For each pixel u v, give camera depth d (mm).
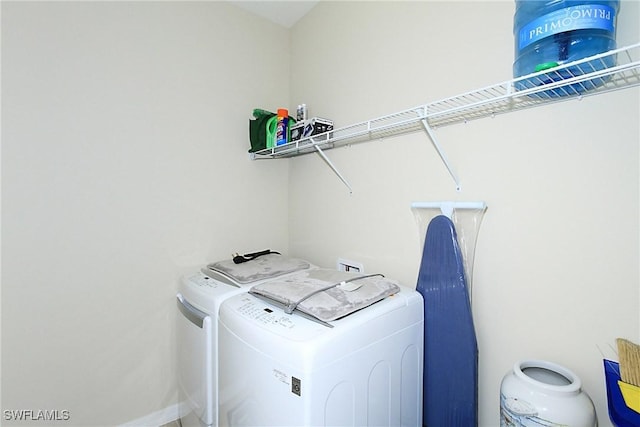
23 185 1302
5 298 1277
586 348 883
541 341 973
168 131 1677
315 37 1938
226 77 1895
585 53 781
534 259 984
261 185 2061
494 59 1070
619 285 826
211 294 1235
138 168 1584
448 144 1212
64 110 1384
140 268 1601
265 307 1053
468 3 1147
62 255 1395
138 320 1599
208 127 1822
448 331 1135
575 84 838
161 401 1676
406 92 1374
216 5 1852
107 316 1513
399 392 1076
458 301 1114
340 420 866
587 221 878
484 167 1104
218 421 1152
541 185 966
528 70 869
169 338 1697
